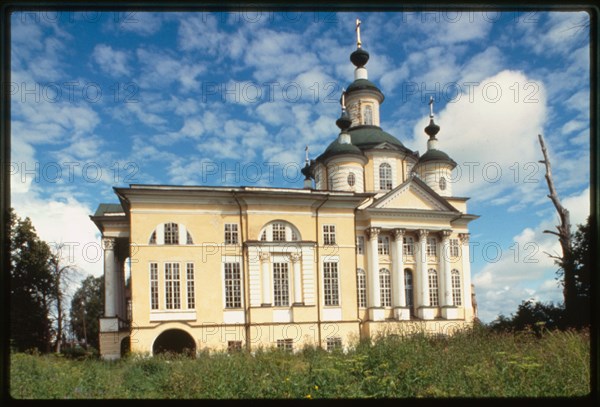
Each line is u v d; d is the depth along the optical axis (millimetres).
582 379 9922
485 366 11859
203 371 14211
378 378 11430
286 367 14680
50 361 16625
